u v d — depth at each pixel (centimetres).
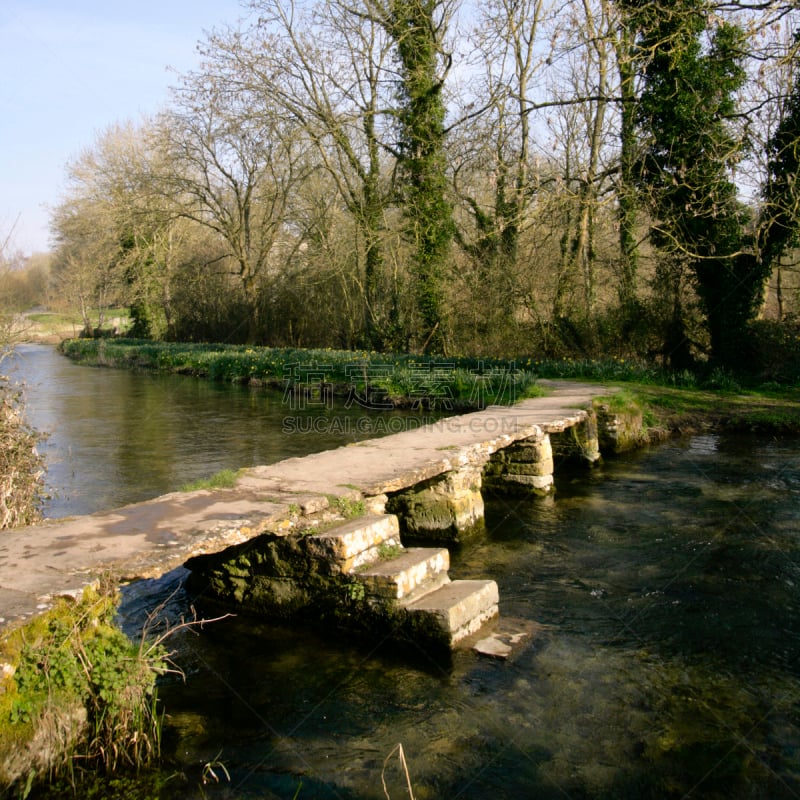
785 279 1798
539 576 582
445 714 382
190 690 411
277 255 2925
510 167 1988
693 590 545
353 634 471
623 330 1773
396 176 2180
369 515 521
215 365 2150
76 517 467
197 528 437
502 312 1978
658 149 1622
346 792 323
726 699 394
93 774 330
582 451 972
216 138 2639
